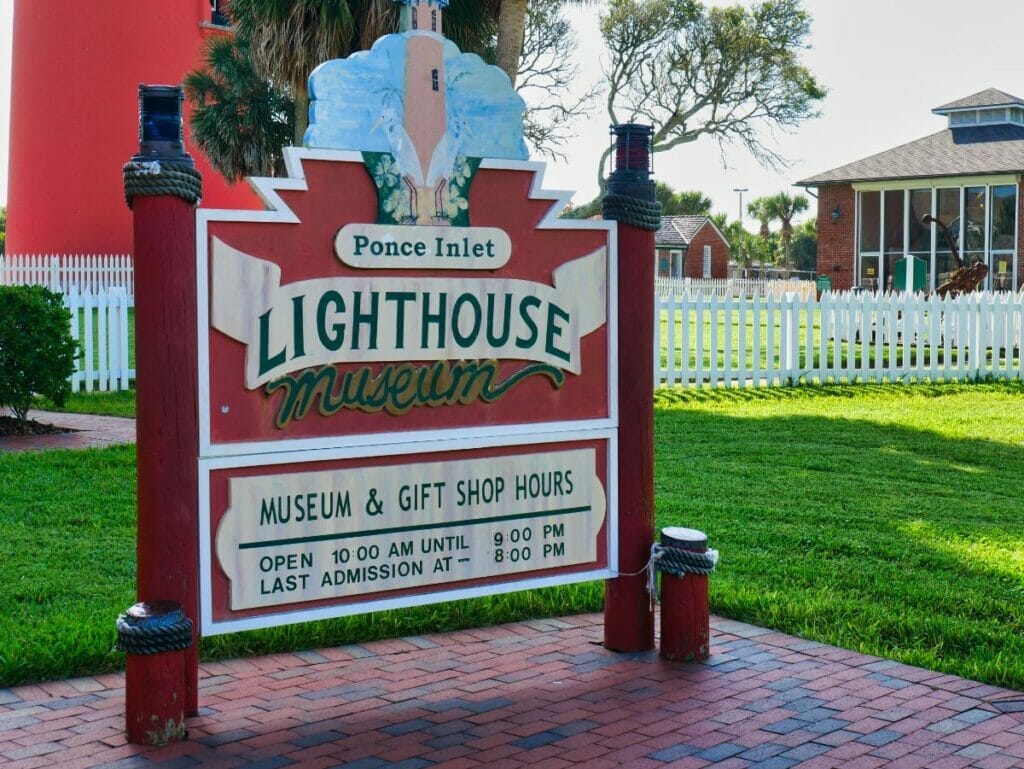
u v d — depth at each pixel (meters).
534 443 5.26
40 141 32.25
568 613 6.28
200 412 4.51
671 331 15.70
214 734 4.46
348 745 4.36
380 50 4.86
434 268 5.00
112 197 32.06
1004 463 10.62
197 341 4.49
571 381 5.38
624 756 4.25
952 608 6.12
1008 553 7.24
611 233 5.46
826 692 4.95
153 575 4.42
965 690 4.97
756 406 14.45
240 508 4.60
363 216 4.85
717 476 9.80
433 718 4.65
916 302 16.75
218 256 4.54
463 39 16.34
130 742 4.34
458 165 5.04
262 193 4.63
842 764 4.19
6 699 4.80
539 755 4.27
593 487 5.43
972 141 35.72
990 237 33.53
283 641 5.59
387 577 4.93
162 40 32.09
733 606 6.15
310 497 4.75
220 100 23.28
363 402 4.85
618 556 5.51
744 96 38.97
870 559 7.17
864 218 36.00
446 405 5.06
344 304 4.81
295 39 15.62
